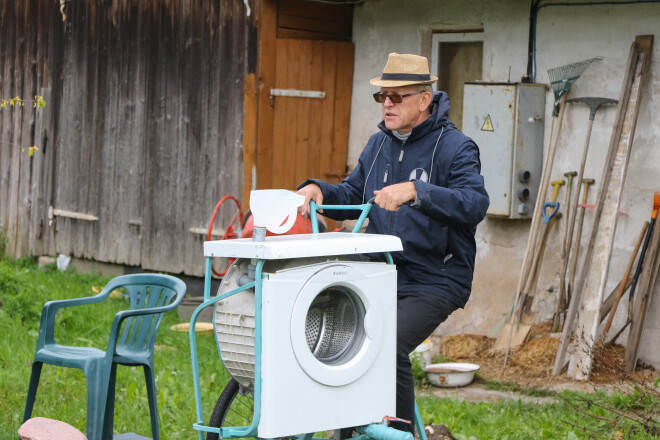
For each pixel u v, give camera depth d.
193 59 10.98
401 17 10.05
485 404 7.21
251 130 10.05
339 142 10.43
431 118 4.56
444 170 4.50
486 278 9.38
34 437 4.35
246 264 3.82
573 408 6.80
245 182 10.09
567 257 8.73
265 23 9.98
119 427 5.91
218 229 10.73
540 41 9.00
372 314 3.80
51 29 13.19
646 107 8.31
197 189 10.99
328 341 3.80
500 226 9.28
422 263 4.45
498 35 9.30
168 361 7.92
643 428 6.26
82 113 12.73
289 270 3.57
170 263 11.39
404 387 4.27
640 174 8.34
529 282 8.91
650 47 8.26
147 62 11.66
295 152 10.19
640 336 8.08
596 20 8.62
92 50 12.52
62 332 8.88
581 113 8.74
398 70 4.52
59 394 6.64
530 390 7.79
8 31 13.90
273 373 3.53
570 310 8.30
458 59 9.85
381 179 4.68
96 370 4.98
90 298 5.43
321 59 10.26
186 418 6.17
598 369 8.17
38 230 13.55
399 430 3.94
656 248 8.09
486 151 8.92
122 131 12.09
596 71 8.62
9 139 13.96
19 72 13.74
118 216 12.19
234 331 3.72
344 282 3.71
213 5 10.68
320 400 3.67
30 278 11.56
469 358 8.89
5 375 7.00
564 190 8.84
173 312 10.56
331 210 4.76
